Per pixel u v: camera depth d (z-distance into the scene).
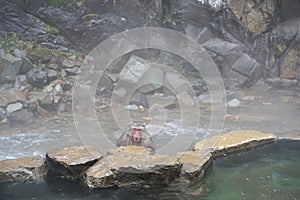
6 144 5.49
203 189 3.75
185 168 4.04
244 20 11.02
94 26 9.71
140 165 3.85
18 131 6.14
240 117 7.15
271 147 5.11
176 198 3.54
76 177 3.98
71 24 9.64
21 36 9.21
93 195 3.60
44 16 9.54
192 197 3.56
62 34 9.60
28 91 7.65
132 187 3.79
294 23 11.34
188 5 10.75
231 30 11.03
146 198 3.54
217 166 4.41
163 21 10.76
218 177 4.06
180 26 10.73
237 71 10.11
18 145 5.46
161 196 3.59
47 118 6.91
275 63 11.09
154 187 3.81
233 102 8.34
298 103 8.44
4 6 9.21
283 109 7.89
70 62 8.79
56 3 9.68
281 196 3.58
